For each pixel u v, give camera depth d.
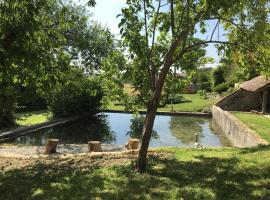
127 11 9.81
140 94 10.54
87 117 36.38
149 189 8.39
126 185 8.75
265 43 9.87
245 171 9.50
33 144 22.91
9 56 8.04
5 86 8.71
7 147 19.27
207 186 8.48
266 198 7.61
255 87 31.16
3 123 26.14
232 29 10.27
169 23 10.22
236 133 22.89
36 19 8.70
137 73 10.48
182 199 7.70
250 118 26.48
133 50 9.98
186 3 9.96
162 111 39.47
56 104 33.66
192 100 49.84
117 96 10.78
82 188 8.75
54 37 10.45
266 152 11.48
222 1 8.73
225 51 10.19
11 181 9.85
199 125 32.75
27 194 8.70
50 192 8.67
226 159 11.02
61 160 12.55
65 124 32.16
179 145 23.59
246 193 7.93
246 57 10.47
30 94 9.22
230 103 36.81
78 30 25.52
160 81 9.73
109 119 35.91
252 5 9.22
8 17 8.05
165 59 9.63
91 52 27.75
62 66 9.79
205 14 9.10
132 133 28.61
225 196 7.80
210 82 58.94
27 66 8.66
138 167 9.92
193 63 10.92
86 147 19.77
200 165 10.52
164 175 9.56
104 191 8.43
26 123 29.83
